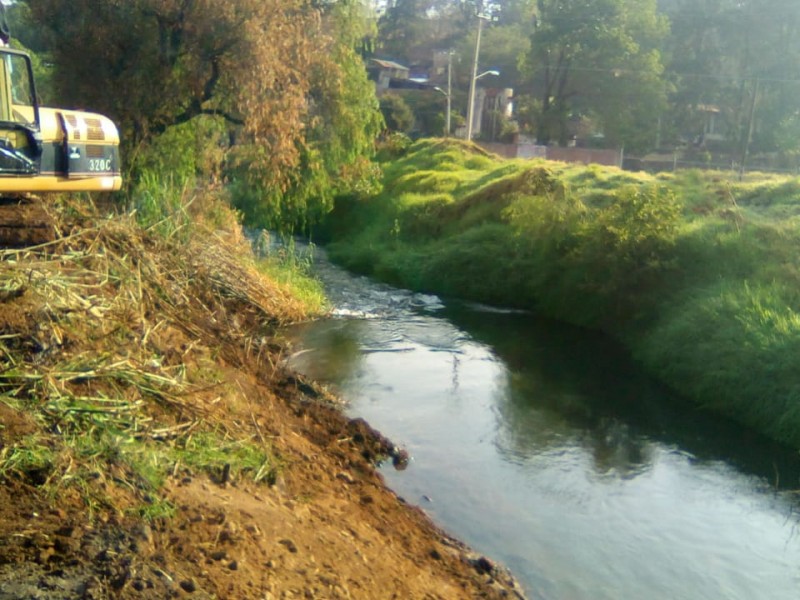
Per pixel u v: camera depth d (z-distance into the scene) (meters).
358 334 14.53
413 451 9.24
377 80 64.62
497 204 22.34
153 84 15.52
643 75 47.66
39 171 9.55
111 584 4.49
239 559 5.21
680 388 12.28
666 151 52.41
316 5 20.03
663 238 15.26
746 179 22.62
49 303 7.32
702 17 52.59
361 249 23.89
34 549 4.61
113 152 10.73
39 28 15.71
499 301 18.64
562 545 7.43
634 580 6.95
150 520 5.29
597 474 9.08
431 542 7.10
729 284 13.56
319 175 20.08
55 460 5.42
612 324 15.66
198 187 16.58
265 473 6.92
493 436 9.97
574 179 23.75
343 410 10.22
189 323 10.55
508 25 79.00
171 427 6.79
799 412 10.28
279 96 16.16
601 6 48.66
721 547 7.62
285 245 20.53
